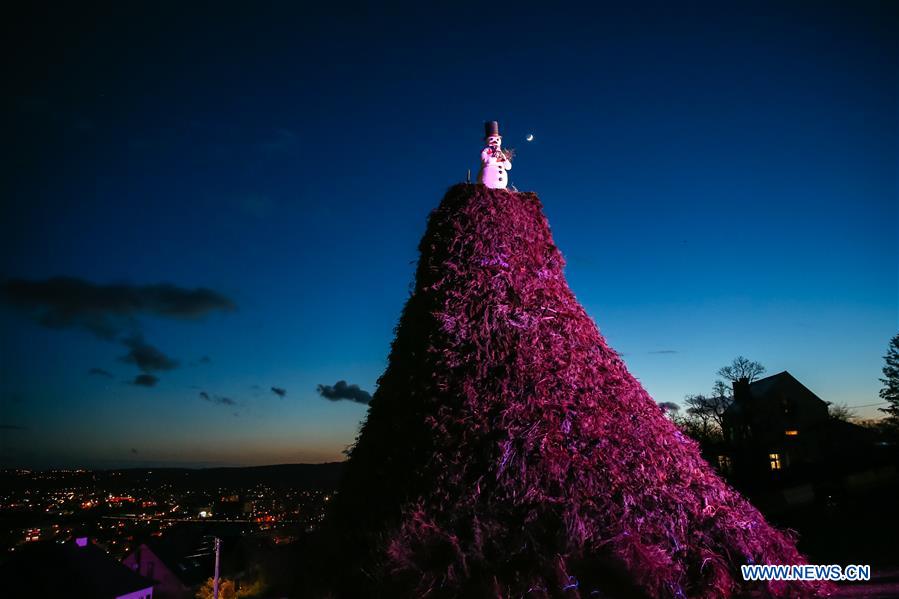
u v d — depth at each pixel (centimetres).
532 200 841
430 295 769
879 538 1010
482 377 681
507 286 751
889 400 2958
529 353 695
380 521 642
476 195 811
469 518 592
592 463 626
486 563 561
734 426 3256
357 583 619
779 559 626
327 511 743
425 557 577
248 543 3466
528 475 608
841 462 2139
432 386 694
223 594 2767
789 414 3141
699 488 646
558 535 570
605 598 543
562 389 676
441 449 643
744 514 652
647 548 565
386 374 786
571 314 754
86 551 3294
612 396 696
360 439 763
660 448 665
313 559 700
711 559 580
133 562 3938
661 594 546
